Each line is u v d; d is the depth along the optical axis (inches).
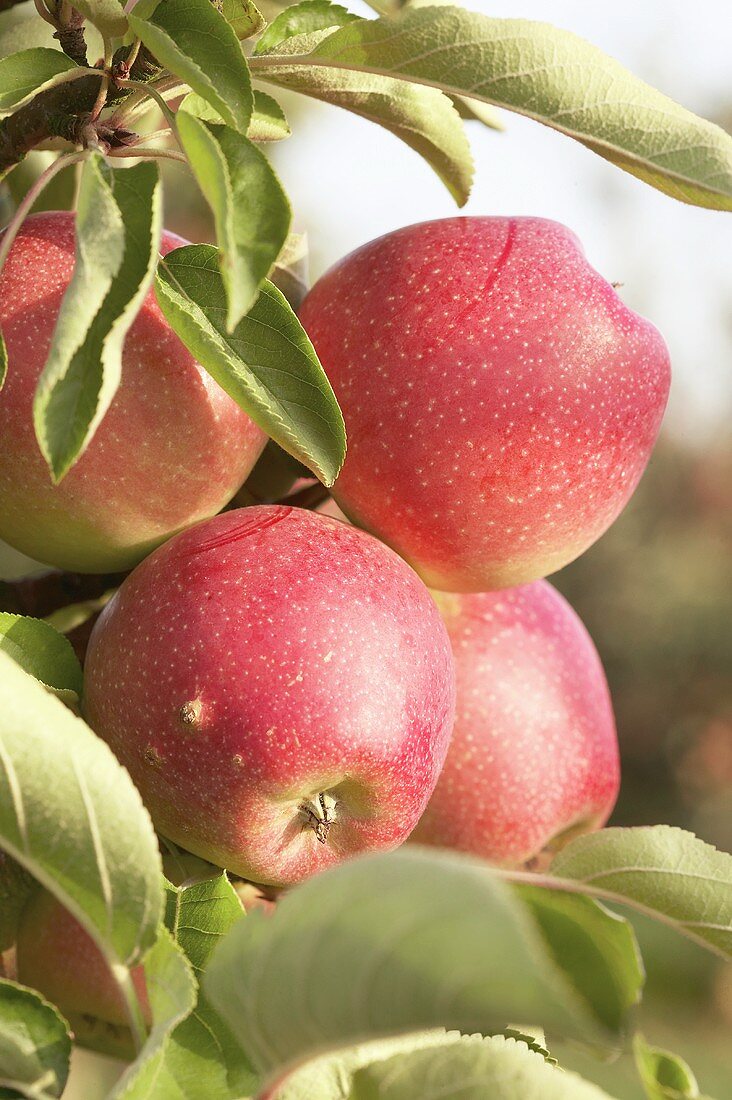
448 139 24.7
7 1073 21.0
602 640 118.0
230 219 21.1
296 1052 20.5
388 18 23.2
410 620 23.6
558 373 24.3
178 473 23.9
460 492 24.4
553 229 25.2
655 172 23.5
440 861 19.4
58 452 21.3
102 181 21.6
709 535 116.3
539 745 25.9
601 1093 21.5
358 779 23.2
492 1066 21.5
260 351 23.1
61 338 21.0
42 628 23.5
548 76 23.4
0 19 27.5
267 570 23.3
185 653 22.9
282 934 20.0
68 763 20.8
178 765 23.0
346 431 24.5
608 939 21.8
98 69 23.0
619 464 24.8
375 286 24.6
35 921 23.8
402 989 19.5
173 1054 21.3
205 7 22.5
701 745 111.4
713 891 22.4
